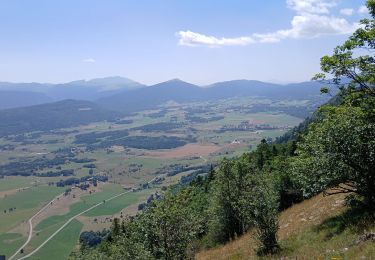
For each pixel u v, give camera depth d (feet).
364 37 86.17
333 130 69.97
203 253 134.51
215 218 147.95
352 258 50.34
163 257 74.90
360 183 69.36
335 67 91.35
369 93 88.74
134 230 77.71
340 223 78.18
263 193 85.35
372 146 66.33
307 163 76.23
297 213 120.67
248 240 114.11
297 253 71.61
